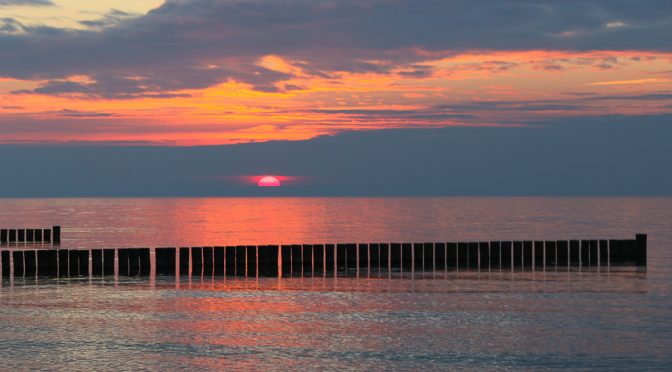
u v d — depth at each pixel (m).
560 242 44.78
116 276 39.25
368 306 31.27
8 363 22.64
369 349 24.53
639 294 33.78
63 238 74.94
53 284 36.47
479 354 23.98
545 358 23.53
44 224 105.81
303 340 25.56
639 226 104.56
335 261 43.16
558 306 31.06
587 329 27.00
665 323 27.88
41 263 39.28
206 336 26.02
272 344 25.02
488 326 27.58
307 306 31.27
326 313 29.84
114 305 31.22
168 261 40.47
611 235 85.31
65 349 24.19
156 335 26.06
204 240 72.62
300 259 42.62
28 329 26.72
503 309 30.53
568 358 23.53
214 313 29.77
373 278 38.94
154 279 38.38
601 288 35.53
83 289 35.09
